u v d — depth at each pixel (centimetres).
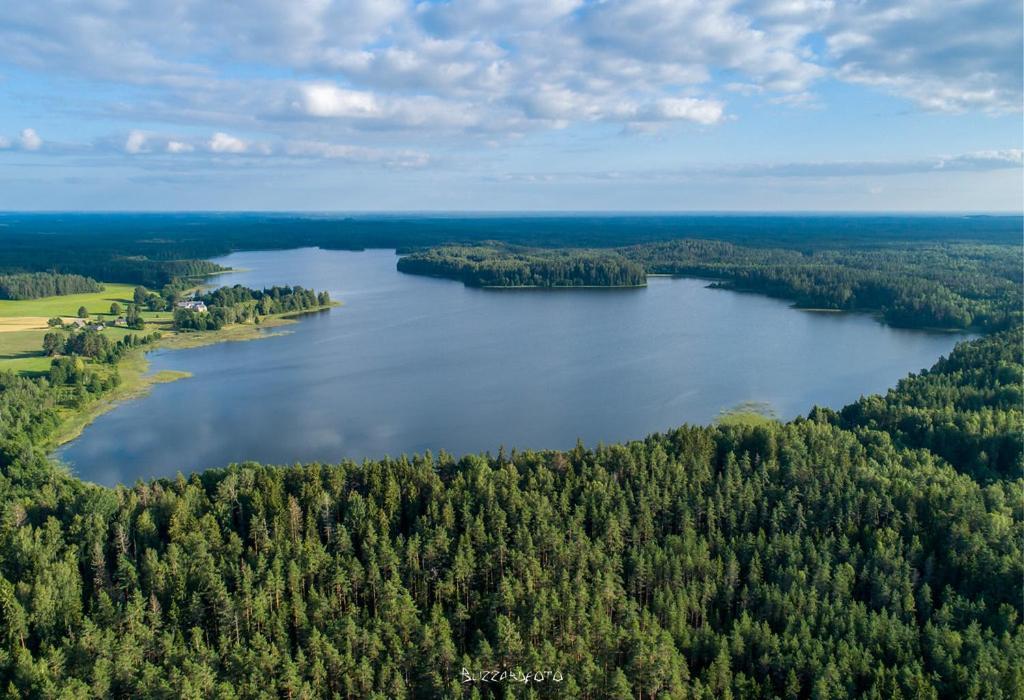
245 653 8975
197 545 10562
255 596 9862
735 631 9412
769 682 8944
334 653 8950
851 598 10212
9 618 9281
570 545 10869
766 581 10725
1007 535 10969
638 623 9531
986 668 8581
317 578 10500
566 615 9619
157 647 9181
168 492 11962
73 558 10388
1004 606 9562
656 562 10625
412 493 12081
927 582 10556
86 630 9025
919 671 8656
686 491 12325
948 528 11225
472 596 10550
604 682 8769
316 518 11600
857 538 11500
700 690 8731
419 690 9088
